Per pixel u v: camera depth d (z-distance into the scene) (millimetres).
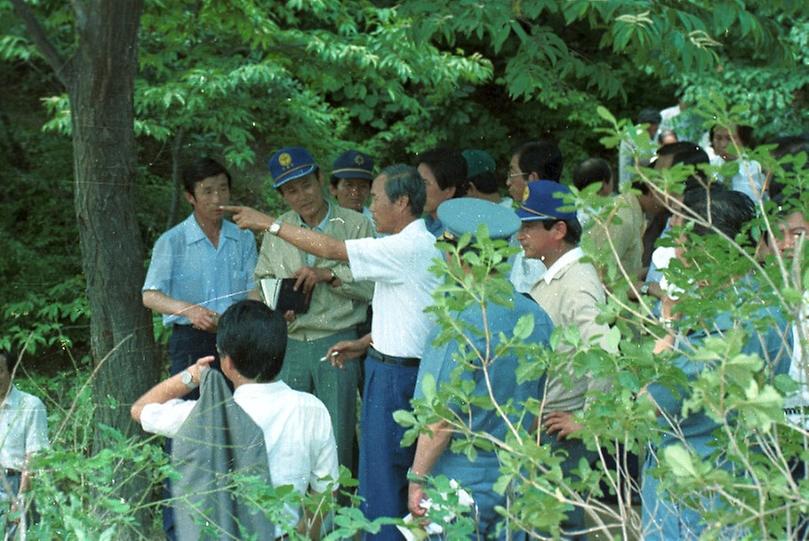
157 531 3596
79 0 4359
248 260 4941
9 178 8172
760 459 2414
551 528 2363
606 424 2506
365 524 2557
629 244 4844
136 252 4590
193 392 4430
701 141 9227
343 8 7625
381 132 11320
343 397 4723
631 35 4113
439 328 3340
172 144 7840
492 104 12523
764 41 4770
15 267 7012
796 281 2441
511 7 4316
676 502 2713
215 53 7875
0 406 3574
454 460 3402
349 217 4895
